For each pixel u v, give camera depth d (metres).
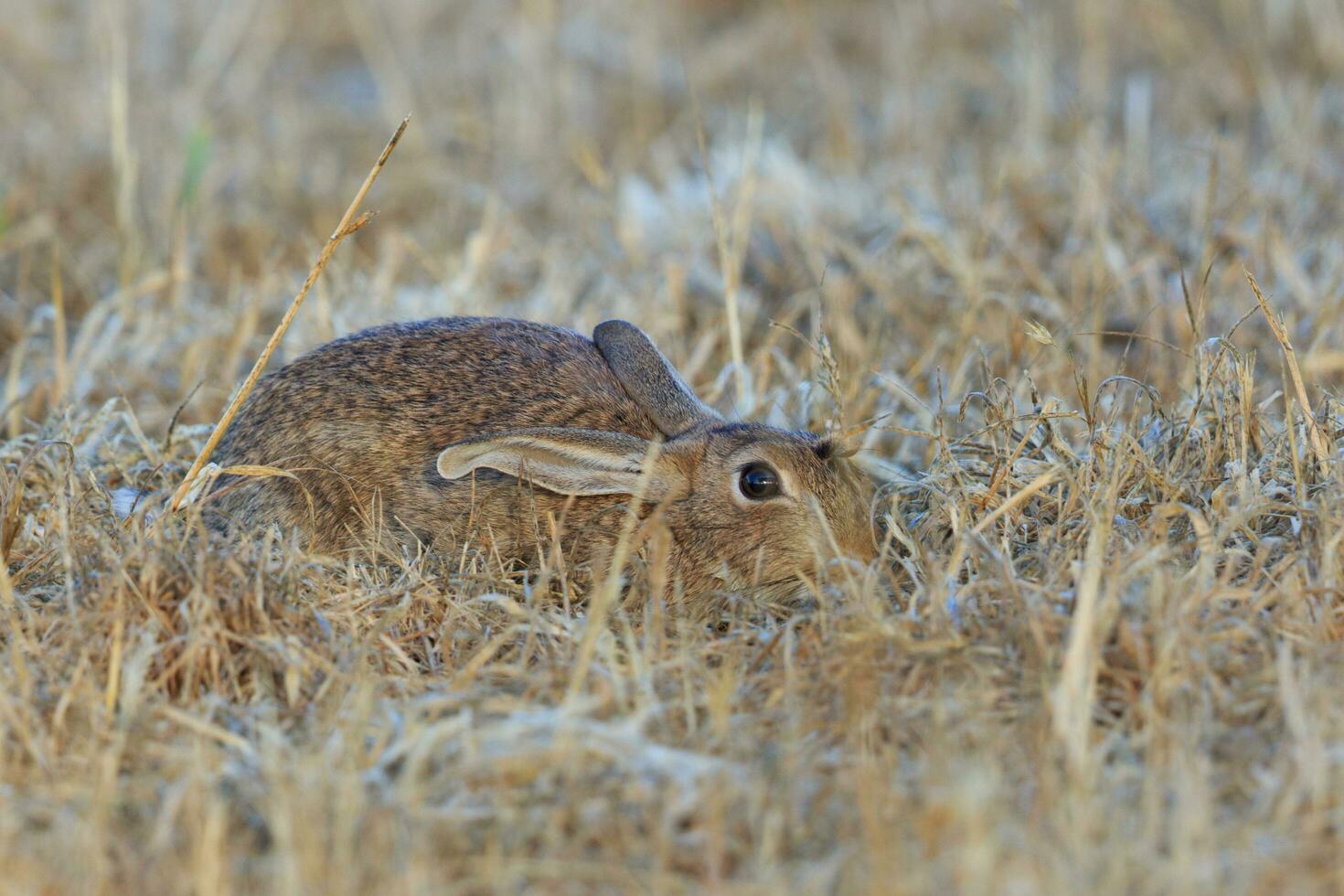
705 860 8.80
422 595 11.98
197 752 9.47
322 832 8.79
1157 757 9.37
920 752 9.71
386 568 12.94
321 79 28.91
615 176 23.48
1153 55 27.66
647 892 8.52
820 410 15.66
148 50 27.38
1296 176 20.62
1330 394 13.47
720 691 10.05
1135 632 10.41
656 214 21.05
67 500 12.74
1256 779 9.25
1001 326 17.08
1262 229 18.19
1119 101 25.67
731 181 21.12
